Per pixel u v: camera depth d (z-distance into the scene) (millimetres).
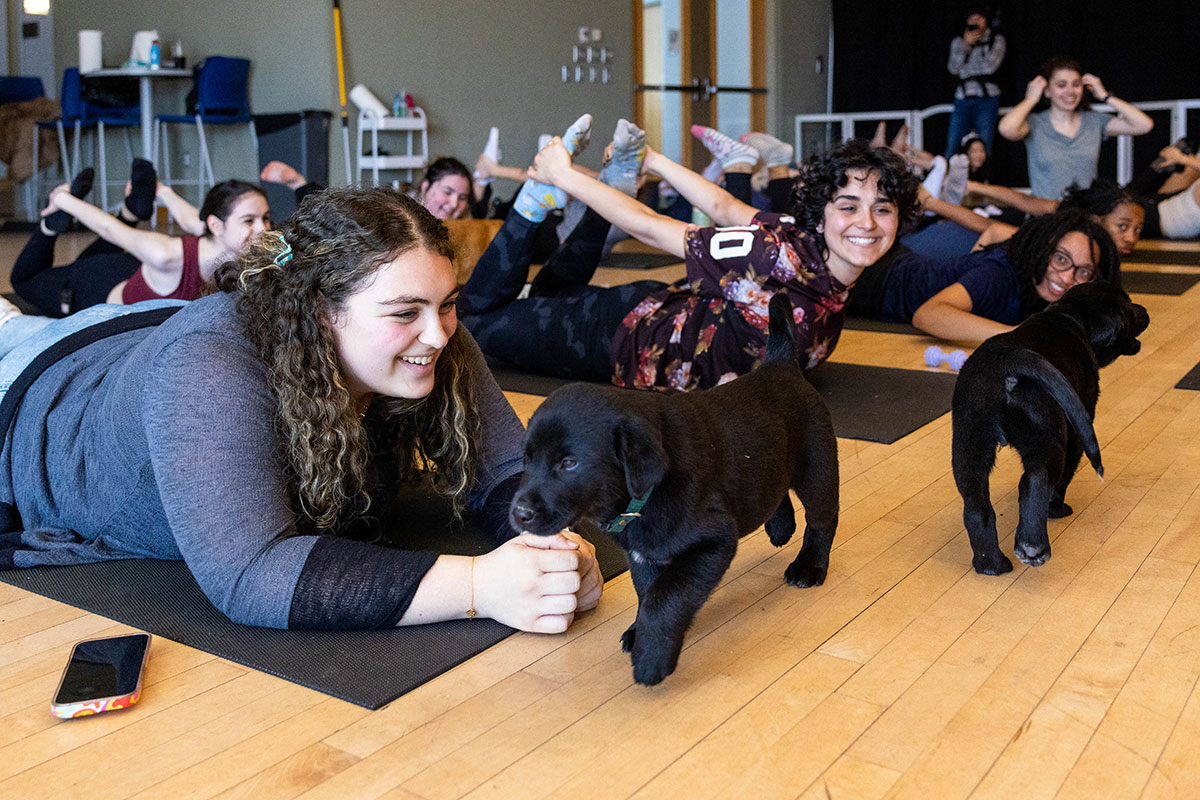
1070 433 2043
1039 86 7055
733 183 5348
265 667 1557
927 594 1814
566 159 3459
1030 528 1834
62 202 4184
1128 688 1463
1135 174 10719
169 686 1518
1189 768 1264
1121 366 3660
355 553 1660
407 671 1536
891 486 2430
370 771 1298
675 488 1402
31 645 1653
